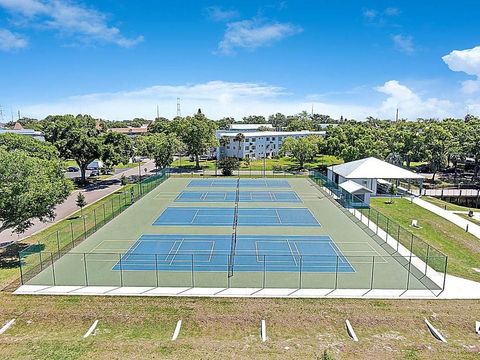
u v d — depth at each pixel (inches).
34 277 962.1
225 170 2984.7
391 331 719.1
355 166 2165.4
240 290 888.3
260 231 1413.6
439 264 1061.1
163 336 705.0
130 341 678.5
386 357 629.6
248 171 3233.3
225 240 1301.7
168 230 1428.4
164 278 959.6
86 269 1001.5
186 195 2159.2
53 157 1878.7
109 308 799.1
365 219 1584.6
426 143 2864.2
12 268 1028.5
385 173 2080.5
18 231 1107.9
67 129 2437.3
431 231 1419.8
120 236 1347.2
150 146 2871.6
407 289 892.6
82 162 2524.6
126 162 2625.5
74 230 1418.6
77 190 2369.6
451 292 877.2
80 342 674.2
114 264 1059.9
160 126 5551.2
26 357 623.5
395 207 1803.6
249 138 4222.4
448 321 749.3
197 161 3506.4
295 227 1469.0
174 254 1151.0
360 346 666.2
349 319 756.6
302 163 3398.1
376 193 2135.8
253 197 2091.5
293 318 760.3
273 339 692.7
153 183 2453.2
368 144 3038.9
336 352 644.7
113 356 628.1
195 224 1515.7
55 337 698.2
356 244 1251.2
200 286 911.0
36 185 1069.8
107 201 1942.7
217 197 2097.7
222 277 968.3
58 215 1686.8
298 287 906.1
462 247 1245.7
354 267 1038.4
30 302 824.9
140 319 757.9
